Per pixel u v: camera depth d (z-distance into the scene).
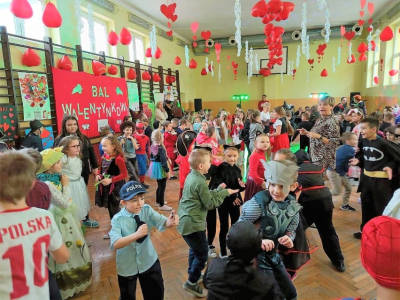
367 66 11.66
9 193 0.99
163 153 3.68
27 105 4.61
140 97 8.46
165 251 2.65
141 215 1.67
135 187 1.61
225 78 13.67
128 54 8.14
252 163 2.43
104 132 4.32
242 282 1.04
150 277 1.66
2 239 0.97
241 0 7.80
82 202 2.68
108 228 3.20
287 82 12.98
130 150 4.28
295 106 13.06
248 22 10.07
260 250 1.05
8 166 1.00
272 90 13.09
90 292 2.06
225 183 2.37
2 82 4.27
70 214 1.99
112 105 6.96
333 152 3.15
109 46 7.47
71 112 5.55
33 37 5.02
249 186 2.45
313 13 9.35
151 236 2.97
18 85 4.51
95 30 6.90
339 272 2.23
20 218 1.03
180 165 3.46
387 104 9.39
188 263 2.29
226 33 11.88
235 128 7.34
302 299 1.92
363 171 2.63
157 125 6.49
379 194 2.48
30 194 1.52
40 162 1.48
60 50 5.51
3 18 4.50
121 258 1.61
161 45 10.28
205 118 8.14
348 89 12.49
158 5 8.06
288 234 1.49
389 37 5.87
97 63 6.06
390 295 0.63
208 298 1.09
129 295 1.62
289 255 1.63
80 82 5.82
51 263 1.90
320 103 3.12
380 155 2.44
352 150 3.19
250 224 1.09
